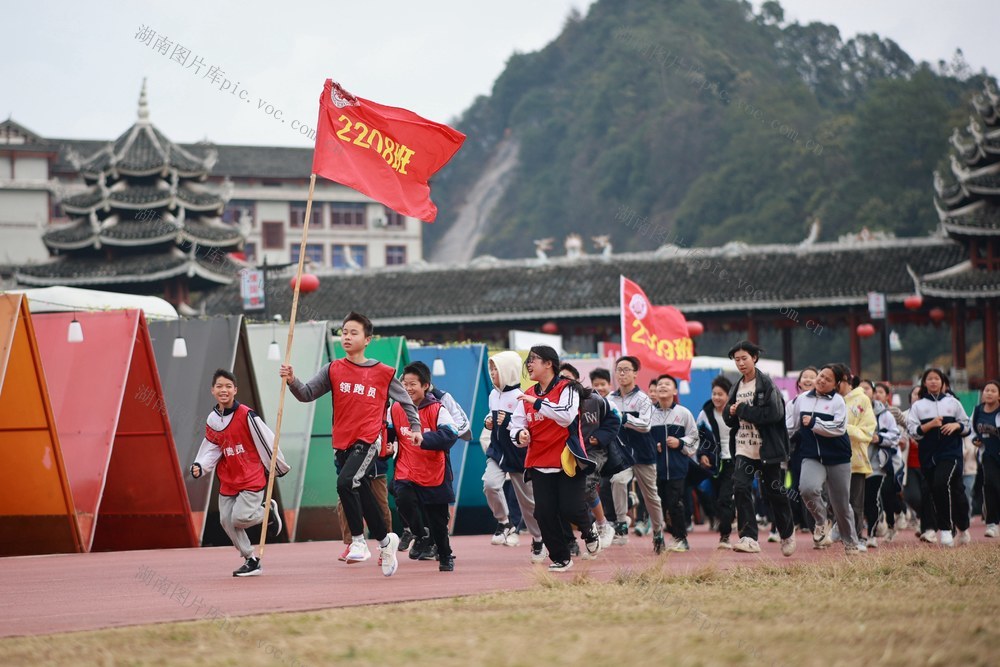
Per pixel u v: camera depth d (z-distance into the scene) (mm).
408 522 21469
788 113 158250
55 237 82438
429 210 20312
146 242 81312
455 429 19359
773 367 59812
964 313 80625
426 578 17922
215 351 29203
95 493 25812
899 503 33219
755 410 21375
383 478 21609
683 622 11922
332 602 14352
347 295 89000
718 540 29312
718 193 149750
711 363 50156
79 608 13992
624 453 23406
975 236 78688
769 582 16109
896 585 15570
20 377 24641
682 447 24375
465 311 84438
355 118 19828
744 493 21922
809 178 142625
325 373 18156
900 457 27703
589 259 88312
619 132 185500
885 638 10648
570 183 188250
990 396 27391
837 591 14938
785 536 21797
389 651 10117
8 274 117375
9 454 25250
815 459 21984
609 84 191375
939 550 20891
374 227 155500
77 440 26312
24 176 137625
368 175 19797
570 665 9289
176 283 83312
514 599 14148
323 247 153875
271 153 154000
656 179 173125
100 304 32562
